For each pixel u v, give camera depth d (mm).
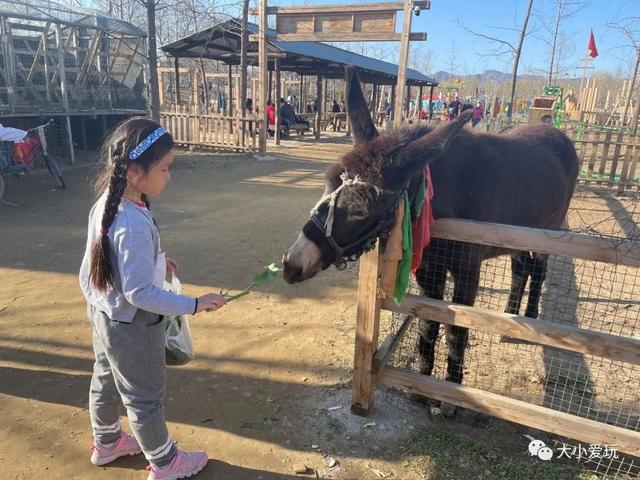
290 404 3283
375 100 27078
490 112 34188
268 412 3197
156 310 2043
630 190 10656
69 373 3562
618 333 4434
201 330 4258
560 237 2445
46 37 11602
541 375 3732
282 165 13289
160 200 8859
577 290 5363
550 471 2705
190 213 8016
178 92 19969
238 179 11141
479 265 2994
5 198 8648
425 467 2730
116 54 13547
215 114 14984
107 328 2156
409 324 3703
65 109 11641
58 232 6766
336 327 4352
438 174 2787
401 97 12336
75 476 2635
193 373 3625
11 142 8891
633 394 3518
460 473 2695
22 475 2629
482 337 4324
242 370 3676
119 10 24438
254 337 4156
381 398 3352
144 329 2180
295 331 4266
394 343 3281
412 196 2559
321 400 3324
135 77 14758
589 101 27234
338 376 3602
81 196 8969
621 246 2316
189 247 6320
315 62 19328
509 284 5543
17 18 10750
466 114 2340
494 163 3143
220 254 6082
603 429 2561
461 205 2895
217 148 15180
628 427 3133
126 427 3002
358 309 2916
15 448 2820
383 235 2615
